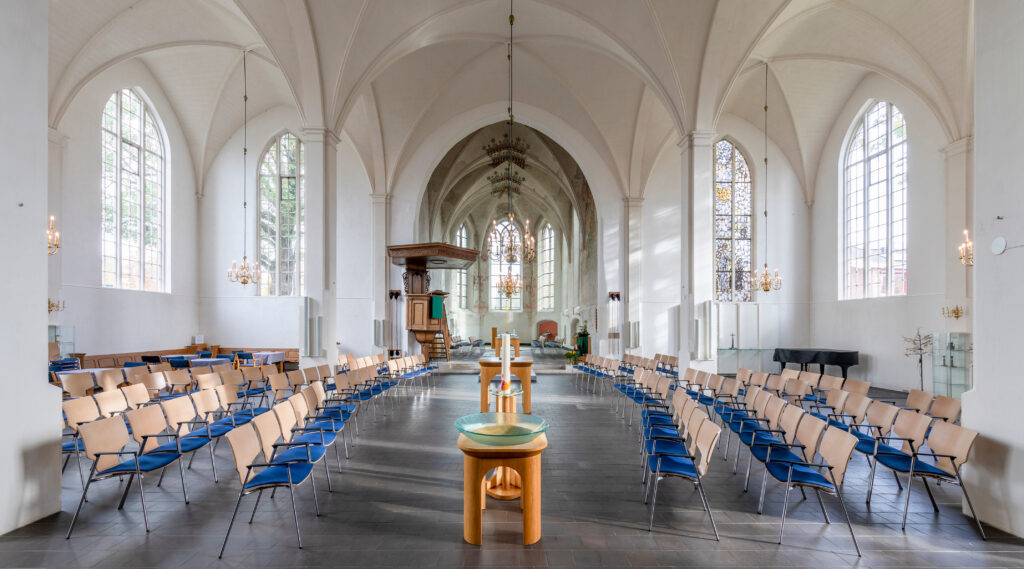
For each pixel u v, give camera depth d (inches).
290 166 694.5
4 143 173.5
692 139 434.3
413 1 434.6
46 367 186.1
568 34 507.5
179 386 345.1
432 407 404.2
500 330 1255.5
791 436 212.7
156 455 195.9
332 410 272.8
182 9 482.6
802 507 198.4
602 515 189.6
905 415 212.1
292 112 684.1
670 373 475.8
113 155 555.5
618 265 689.6
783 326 656.4
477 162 856.3
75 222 503.2
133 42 496.7
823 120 613.0
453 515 188.5
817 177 641.6
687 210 442.3
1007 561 155.3
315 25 406.9
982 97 188.4
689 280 439.5
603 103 634.8
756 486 222.8
